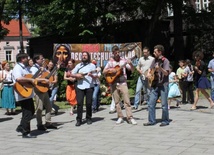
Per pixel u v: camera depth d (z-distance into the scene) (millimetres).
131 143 7562
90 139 8133
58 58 16406
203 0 31547
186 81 13828
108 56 16906
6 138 8672
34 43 31672
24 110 8547
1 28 32125
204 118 10164
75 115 11898
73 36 24938
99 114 11750
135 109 12414
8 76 12578
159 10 22922
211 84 13281
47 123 9555
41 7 24469
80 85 9883
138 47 16562
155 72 9266
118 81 9711
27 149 7461
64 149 7312
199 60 11969
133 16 25250
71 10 21469
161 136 8102
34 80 8445
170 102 13078
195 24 25531
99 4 22594
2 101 12648
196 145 7148
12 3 28484
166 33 27469
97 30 23406
